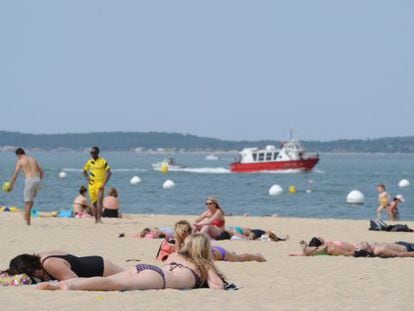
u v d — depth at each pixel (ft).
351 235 180.04
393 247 129.29
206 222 161.27
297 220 227.40
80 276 90.12
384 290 93.61
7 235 162.40
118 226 191.52
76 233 169.68
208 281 90.79
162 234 161.27
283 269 113.09
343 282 100.27
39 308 76.13
